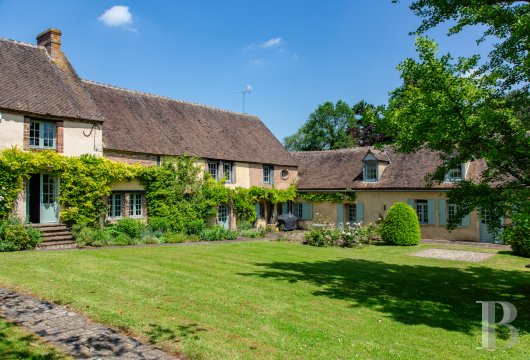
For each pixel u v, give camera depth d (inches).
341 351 213.8
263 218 1077.8
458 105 299.9
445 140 323.0
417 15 357.7
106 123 776.9
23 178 620.7
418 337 245.6
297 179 1189.1
